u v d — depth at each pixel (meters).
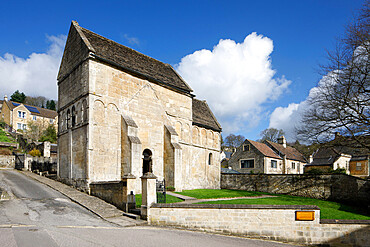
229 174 31.84
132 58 23.30
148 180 13.16
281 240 12.59
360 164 45.78
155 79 22.94
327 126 21.39
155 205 12.92
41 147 40.66
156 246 8.91
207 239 10.88
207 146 30.45
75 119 19.81
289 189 27.00
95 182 17.08
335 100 20.47
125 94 20.56
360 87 19.41
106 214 13.33
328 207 20.61
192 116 29.61
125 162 19.27
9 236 8.80
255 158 46.66
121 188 14.53
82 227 10.88
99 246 8.38
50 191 17.86
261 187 28.98
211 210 12.80
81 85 19.19
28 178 23.84
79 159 18.75
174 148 22.62
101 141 18.52
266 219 12.70
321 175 25.16
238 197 22.11
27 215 12.13
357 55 19.22
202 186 28.83
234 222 12.74
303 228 12.59
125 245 8.71
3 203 14.02
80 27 21.08
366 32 18.91
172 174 22.55
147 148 21.81
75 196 16.45
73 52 21.06
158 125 23.20
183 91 26.48
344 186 23.69
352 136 19.94
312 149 22.77
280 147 53.62
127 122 19.52
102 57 19.41
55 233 9.61
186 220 12.77
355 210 20.12
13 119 67.25
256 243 11.30
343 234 12.41
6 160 35.47
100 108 18.75
